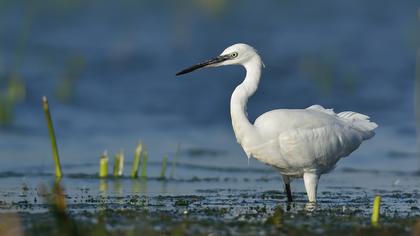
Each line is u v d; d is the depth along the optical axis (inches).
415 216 428.8
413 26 1103.0
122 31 1127.6
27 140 689.6
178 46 1051.3
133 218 410.0
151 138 720.3
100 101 841.5
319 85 893.8
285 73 948.6
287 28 1172.5
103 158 555.5
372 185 543.8
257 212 438.9
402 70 974.4
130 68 963.3
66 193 493.7
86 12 1235.2
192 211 435.8
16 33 1088.8
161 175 558.3
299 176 482.6
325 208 455.2
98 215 413.7
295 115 468.1
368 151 666.8
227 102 860.6
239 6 1293.1
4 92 826.8
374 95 879.7
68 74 909.2
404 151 667.4
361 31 1156.5
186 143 703.7
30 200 464.8
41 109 795.4
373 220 406.3
